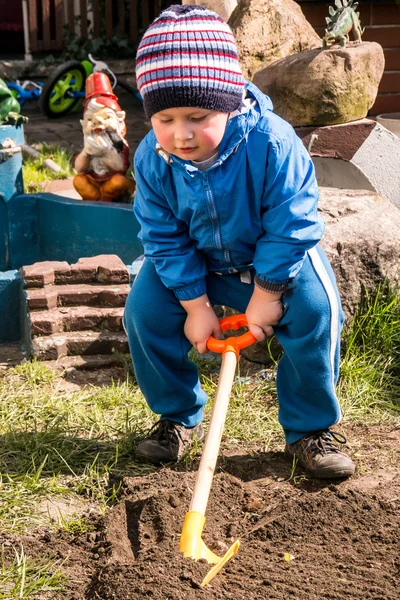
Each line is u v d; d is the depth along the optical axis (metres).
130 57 13.97
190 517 2.67
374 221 4.64
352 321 4.49
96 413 3.98
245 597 2.60
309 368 3.33
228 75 2.77
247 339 3.21
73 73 11.88
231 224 3.08
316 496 3.22
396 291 4.59
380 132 5.58
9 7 15.15
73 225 6.19
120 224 6.02
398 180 5.68
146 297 3.39
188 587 2.61
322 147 5.54
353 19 5.68
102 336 4.66
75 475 3.49
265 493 3.35
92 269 4.94
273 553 2.90
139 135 10.45
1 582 2.77
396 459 3.63
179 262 3.21
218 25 2.78
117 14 14.09
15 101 6.23
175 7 2.82
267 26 6.25
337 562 2.84
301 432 3.51
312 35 6.50
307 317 3.24
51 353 4.58
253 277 3.34
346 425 3.96
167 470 3.48
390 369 4.43
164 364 3.49
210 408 4.04
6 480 3.45
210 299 3.47
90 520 3.16
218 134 2.83
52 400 4.12
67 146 10.05
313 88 5.44
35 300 4.71
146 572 2.67
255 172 2.96
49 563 2.88
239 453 3.70
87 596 2.68
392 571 2.78
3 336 5.15
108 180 6.31
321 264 3.29
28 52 13.58
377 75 5.69
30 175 8.45
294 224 3.01
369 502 3.18
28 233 6.34
